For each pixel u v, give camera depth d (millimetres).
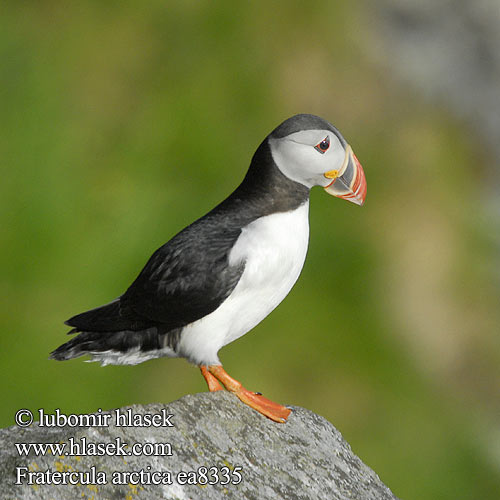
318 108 17047
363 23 19922
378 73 18891
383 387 13422
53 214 12914
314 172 6992
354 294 14031
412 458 13086
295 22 17812
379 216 15695
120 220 13273
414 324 14648
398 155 17344
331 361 13109
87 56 15391
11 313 11930
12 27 15156
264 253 6766
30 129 13875
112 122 14680
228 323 6871
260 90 16156
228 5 16906
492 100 20344
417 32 21047
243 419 6492
